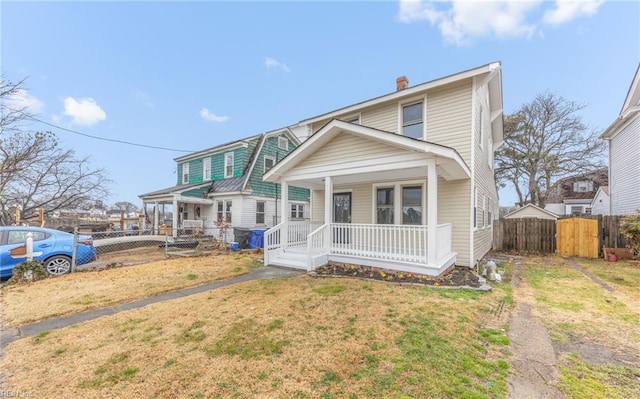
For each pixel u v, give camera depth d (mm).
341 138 7578
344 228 7984
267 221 16609
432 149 5973
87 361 2859
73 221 18125
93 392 2355
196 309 4383
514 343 3244
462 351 3000
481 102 9539
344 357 2859
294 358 2850
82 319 4102
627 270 7734
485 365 2740
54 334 3561
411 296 4914
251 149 17094
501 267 8188
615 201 13492
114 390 2377
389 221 9203
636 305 4660
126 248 12352
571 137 22266
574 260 9625
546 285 6020
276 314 4082
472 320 3871
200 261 8859
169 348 3096
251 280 6352
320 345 3115
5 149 13414
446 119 8289
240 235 12930
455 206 8078
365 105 9734
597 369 2721
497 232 12398
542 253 11250
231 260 9070
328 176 7832
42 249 6797
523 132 23688
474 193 8102
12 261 6398
